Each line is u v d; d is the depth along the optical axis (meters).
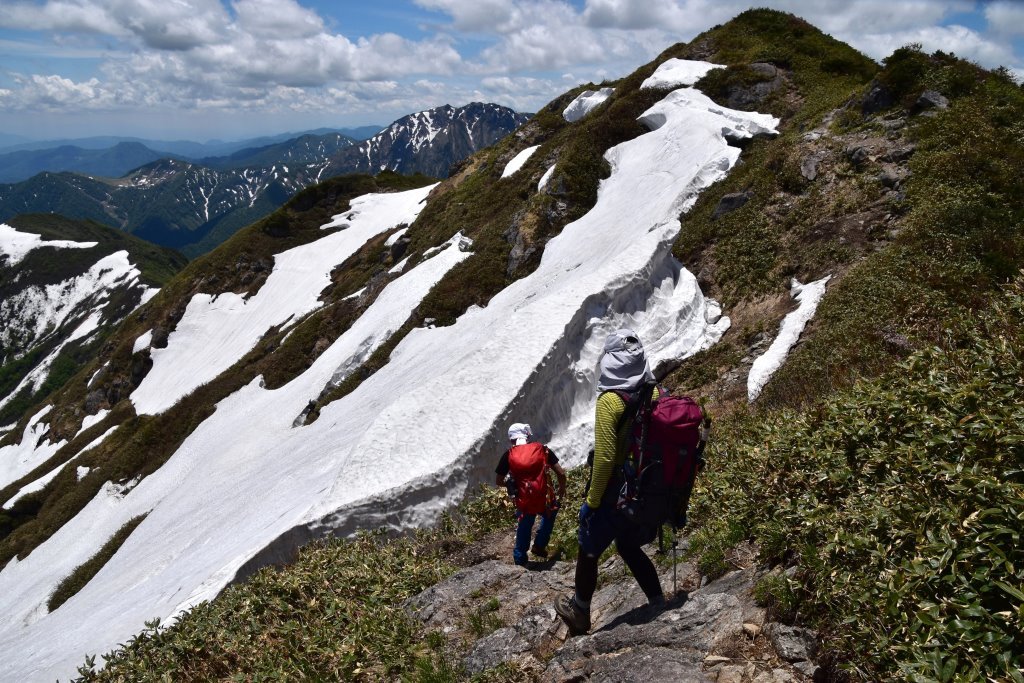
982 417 4.20
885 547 3.80
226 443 36.09
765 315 17.16
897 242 15.31
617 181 30.33
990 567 3.17
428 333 29.03
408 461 13.38
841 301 14.66
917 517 3.77
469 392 14.94
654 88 34.81
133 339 69.75
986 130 17.52
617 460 4.54
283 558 11.94
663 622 4.71
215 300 69.00
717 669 3.92
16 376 193.88
